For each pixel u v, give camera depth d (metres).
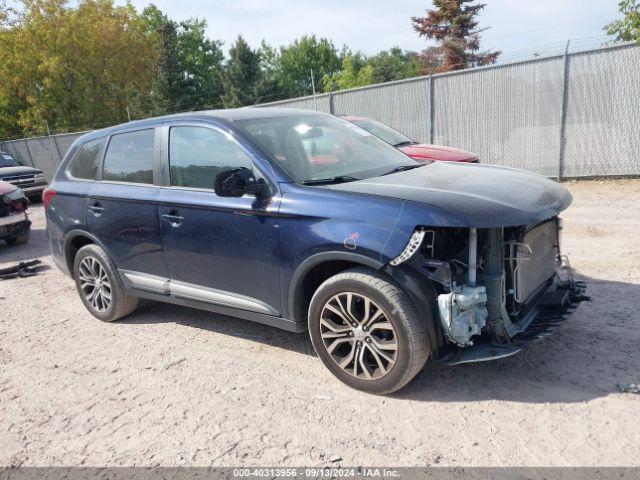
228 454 3.02
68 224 5.32
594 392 3.29
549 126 11.99
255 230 3.81
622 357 3.67
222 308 4.23
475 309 3.23
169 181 4.45
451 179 3.73
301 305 3.76
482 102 12.91
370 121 10.26
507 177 3.84
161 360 4.32
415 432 3.06
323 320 3.59
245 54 55.59
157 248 4.55
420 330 3.21
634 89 10.79
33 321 5.54
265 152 3.89
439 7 45.69
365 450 2.94
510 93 12.41
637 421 2.97
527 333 3.44
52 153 24.02
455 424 3.10
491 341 3.35
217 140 4.14
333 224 3.39
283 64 77.12
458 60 43.62
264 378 3.86
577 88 11.45
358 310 3.49
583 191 10.32
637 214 7.91
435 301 3.22
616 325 4.16
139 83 36.19
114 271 5.03
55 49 31.41
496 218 3.11
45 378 4.19
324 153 4.20
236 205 3.88
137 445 3.20
